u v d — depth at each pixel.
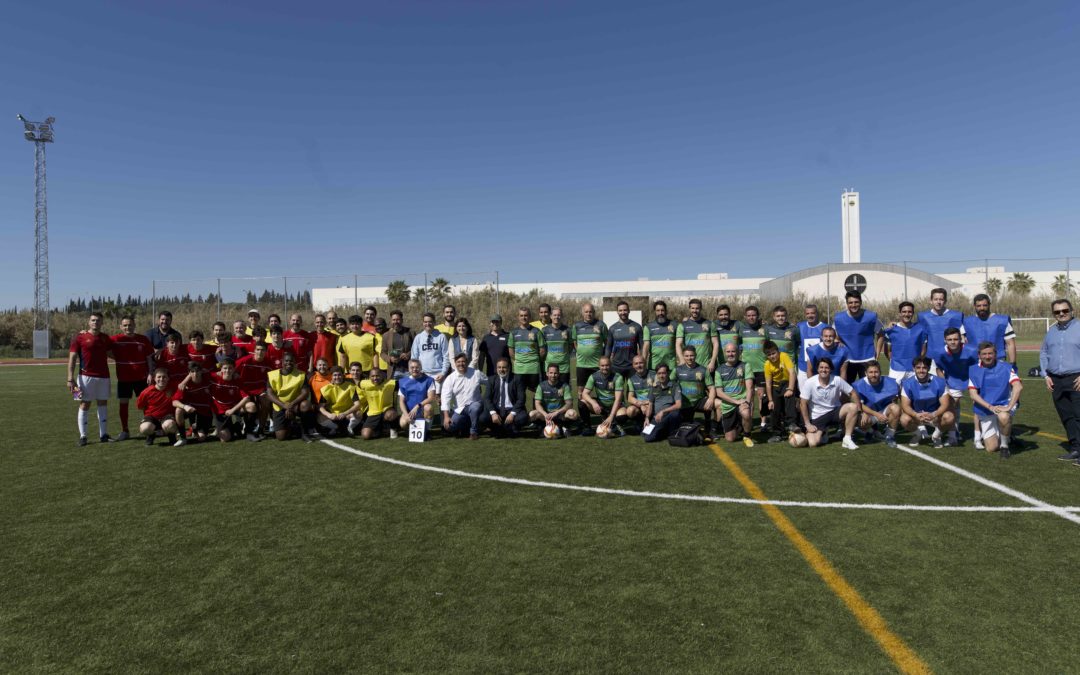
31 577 3.79
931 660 2.78
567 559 3.99
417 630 3.08
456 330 9.45
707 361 9.04
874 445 7.59
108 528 4.69
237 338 9.96
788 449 7.45
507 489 5.70
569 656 2.83
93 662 2.84
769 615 3.21
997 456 6.83
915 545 4.17
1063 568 3.77
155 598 3.49
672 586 3.57
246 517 4.94
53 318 31.45
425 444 7.96
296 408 8.42
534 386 9.05
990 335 7.37
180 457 7.27
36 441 8.40
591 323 8.99
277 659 2.84
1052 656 2.80
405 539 4.39
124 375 8.48
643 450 7.47
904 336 8.09
